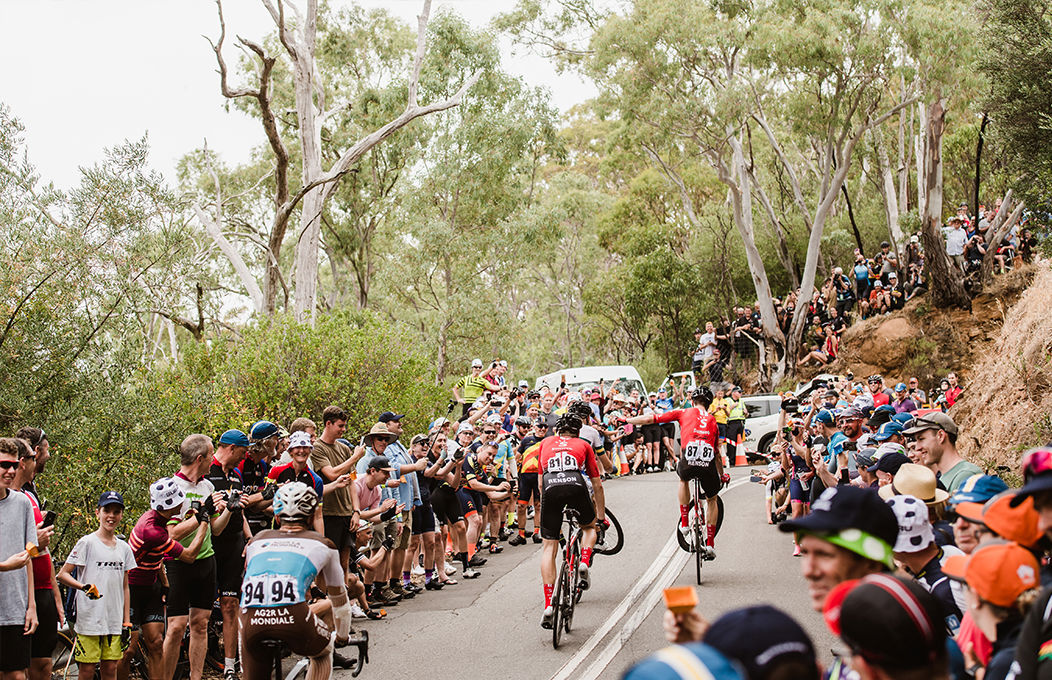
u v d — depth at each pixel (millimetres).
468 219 38781
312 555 5805
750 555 11891
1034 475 3492
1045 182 15586
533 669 7680
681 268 44312
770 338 34031
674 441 22219
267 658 5770
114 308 11320
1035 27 15711
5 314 10117
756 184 35875
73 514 9586
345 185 39094
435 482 11781
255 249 37375
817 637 7867
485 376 18906
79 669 7062
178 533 7055
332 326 17984
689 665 2168
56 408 10109
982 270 27250
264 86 20953
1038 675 3201
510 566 12539
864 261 31734
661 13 30359
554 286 55312
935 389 25844
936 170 27047
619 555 12484
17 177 11227
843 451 10859
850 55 29297
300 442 8125
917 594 2881
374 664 8086
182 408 12688
